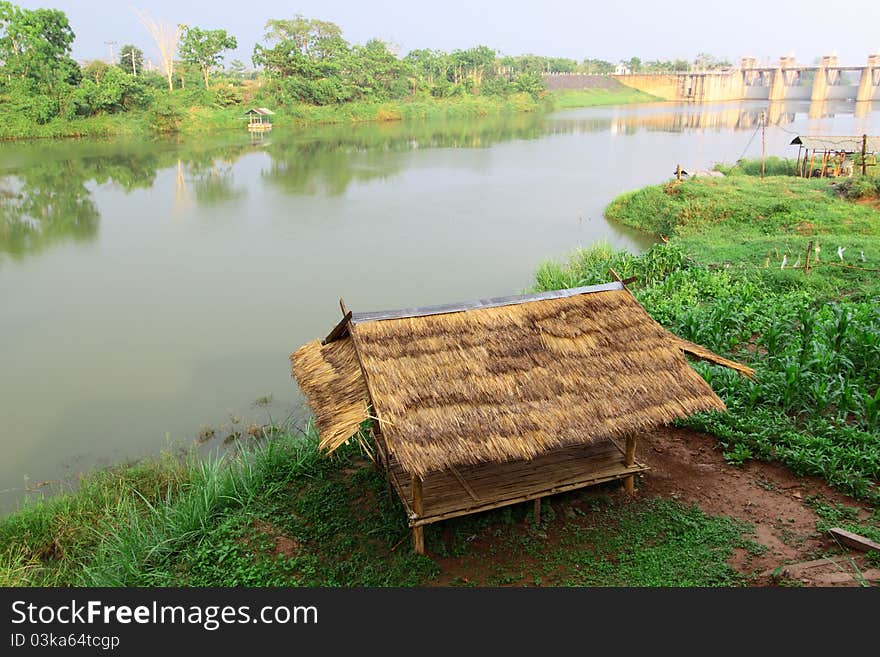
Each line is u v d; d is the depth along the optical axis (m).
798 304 15.12
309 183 41.28
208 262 24.67
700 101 136.25
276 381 14.90
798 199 28.73
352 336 7.92
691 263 20.72
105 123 62.03
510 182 41.81
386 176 44.03
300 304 20.06
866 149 34.91
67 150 53.41
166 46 76.19
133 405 13.83
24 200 35.38
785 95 140.75
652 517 8.56
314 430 11.21
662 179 42.03
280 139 63.53
